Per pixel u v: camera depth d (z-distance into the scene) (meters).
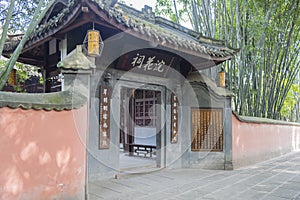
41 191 3.19
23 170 3.03
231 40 7.86
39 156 3.18
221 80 6.70
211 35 7.61
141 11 6.98
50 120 3.31
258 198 4.04
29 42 4.97
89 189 4.45
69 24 4.04
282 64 9.54
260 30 7.59
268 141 8.79
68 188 3.50
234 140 6.69
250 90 8.76
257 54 8.66
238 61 8.66
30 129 3.11
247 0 7.93
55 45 5.39
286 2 8.08
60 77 5.10
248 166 7.08
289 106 14.78
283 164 7.49
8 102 2.88
